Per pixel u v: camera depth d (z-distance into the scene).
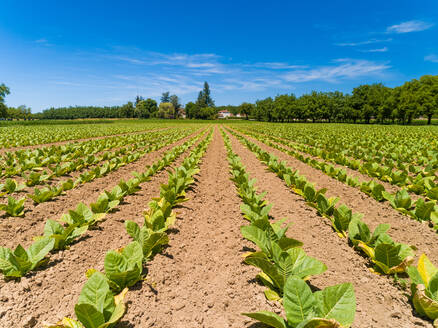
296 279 2.09
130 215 5.05
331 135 22.64
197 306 2.67
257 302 2.68
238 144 18.39
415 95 50.75
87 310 1.88
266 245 3.13
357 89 68.81
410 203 4.95
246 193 5.48
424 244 3.92
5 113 58.94
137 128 37.66
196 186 7.13
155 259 3.45
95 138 22.17
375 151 12.15
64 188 6.05
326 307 2.01
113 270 2.75
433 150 11.59
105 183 7.33
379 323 2.40
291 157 12.03
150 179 7.26
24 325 2.37
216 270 3.30
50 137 19.28
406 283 2.95
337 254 3.65
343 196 6.27
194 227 4.57
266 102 96.94
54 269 3.24
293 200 5.97
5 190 6.15
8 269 2.99
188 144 15.45
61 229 3.74
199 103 125.31
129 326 2.38
